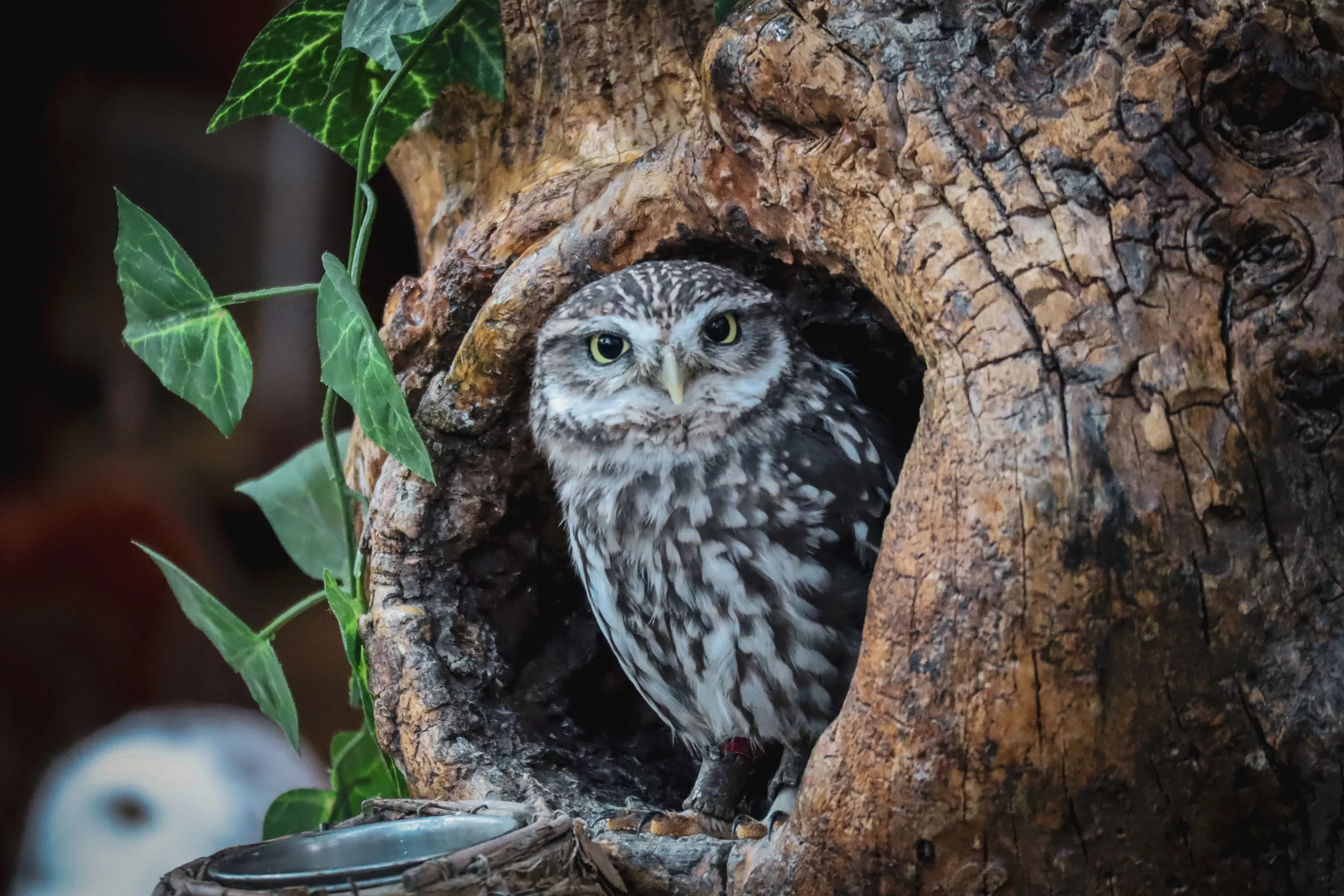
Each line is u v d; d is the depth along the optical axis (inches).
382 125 194.2
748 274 193.8
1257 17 186.5
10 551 204.1
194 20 217.9
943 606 186.4
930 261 187.2
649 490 191.6
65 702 203.6
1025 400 186.4
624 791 193.9
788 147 189.3
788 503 191.3
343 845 187.6
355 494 194.4
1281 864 186.1
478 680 193.6
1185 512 185.9
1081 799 186.1
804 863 187.3
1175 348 186.2
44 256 215.9
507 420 193.8
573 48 193.8
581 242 192.4
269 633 194.1
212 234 227.3
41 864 200.4
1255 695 185.9
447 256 193.8
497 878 186.2
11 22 207.8
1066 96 187.0
